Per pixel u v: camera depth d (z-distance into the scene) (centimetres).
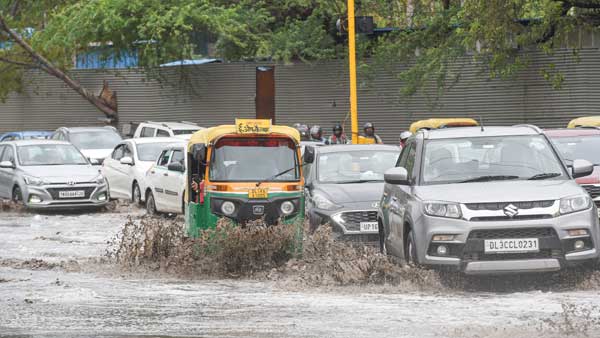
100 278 2709
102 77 8506
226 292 2403
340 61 7294
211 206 2980
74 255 3322
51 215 5056
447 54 6662
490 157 2534
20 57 8725
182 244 2875
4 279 2672
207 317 2012
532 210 2278
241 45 7312
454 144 2572
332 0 7381
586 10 6119
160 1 7512
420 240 2339
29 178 5162
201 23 7388
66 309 2136
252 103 7700
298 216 2998
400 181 2508
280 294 2348
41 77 8925
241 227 2922
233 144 3028
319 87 7412
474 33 5819
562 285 2381
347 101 7300
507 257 2275
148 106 8256
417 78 6725
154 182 4912
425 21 6900
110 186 5612
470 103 6756
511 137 2580
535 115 6519
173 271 2784
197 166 3130
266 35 7500
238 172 3006
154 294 2373
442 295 2266
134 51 7750
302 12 7650
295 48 7275
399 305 2119
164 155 4950
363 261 2491
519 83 6562
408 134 3797
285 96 7562
